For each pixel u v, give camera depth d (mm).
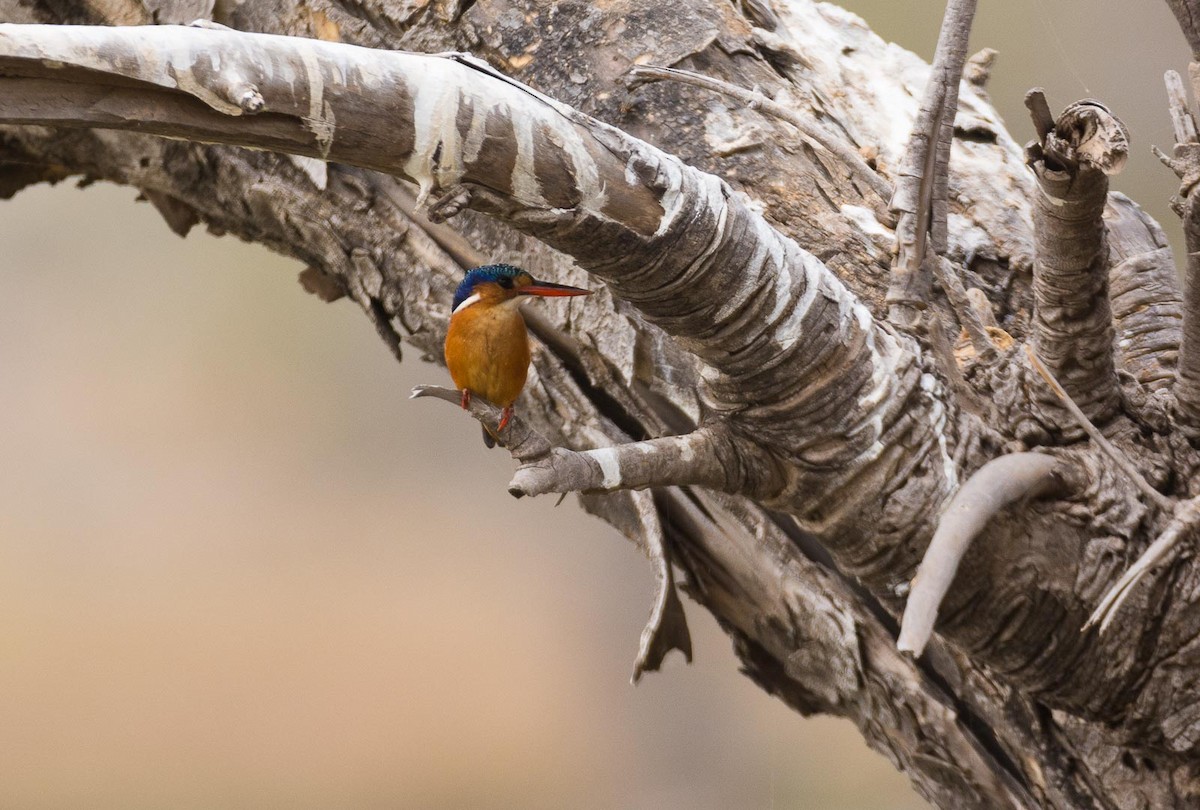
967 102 6809
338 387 31734
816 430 4742
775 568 6156
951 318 5324
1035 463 4559
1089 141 4059
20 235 30812
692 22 6418
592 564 28672
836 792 21359
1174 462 4852
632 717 25359
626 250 4371
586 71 6336
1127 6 17359
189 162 7395
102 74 3676
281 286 31484
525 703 24875
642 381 6242
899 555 4926
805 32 6852
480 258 6676
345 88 3955
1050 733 5496
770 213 6035
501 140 4125
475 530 29438
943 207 5074
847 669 6031
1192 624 4691
